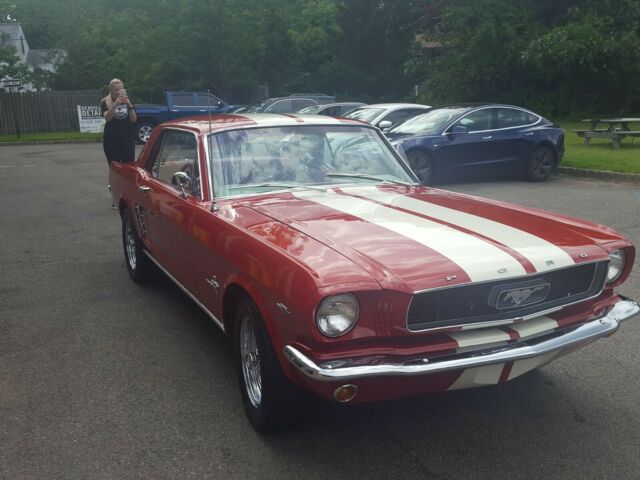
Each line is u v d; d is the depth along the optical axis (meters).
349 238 3.33
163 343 4.79
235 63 36.00
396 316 2.87
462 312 3.03
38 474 3.14
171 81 37.22
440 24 35.34
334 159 4.71
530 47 27.70
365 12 35.75
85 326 5.16
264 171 4.44
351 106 19.08
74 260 7.23
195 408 3.79
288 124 4.78
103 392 4.01
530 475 3.08
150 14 41.44
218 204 4.14
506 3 29.94
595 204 9.88
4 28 59.84
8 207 10.68
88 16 49.62
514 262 3.09
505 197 10.71
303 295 2.83
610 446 3.32
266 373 3.26
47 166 17.00
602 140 19.14
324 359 2.84
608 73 27.28
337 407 3.77
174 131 5.17
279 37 37.69
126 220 6.29
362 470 3.14
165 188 4.98
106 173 15.20
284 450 3.32
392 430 3.51
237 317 3.59
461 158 12.08
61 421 3.65
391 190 4.48
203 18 35.22
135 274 6.16
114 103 9.81
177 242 4.59
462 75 30.19
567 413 3.66
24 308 5.61
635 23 28.59
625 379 4.08
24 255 7.48
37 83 42.06
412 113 15.36
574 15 29.20
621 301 3.59
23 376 4.25
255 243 3.36
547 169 12.78
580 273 3.34
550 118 28.66
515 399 3.84
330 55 38.47
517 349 3.02
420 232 3.42
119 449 3.35
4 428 3.58
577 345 3.22
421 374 2.82
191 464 3.21
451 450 3.30
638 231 7.90
